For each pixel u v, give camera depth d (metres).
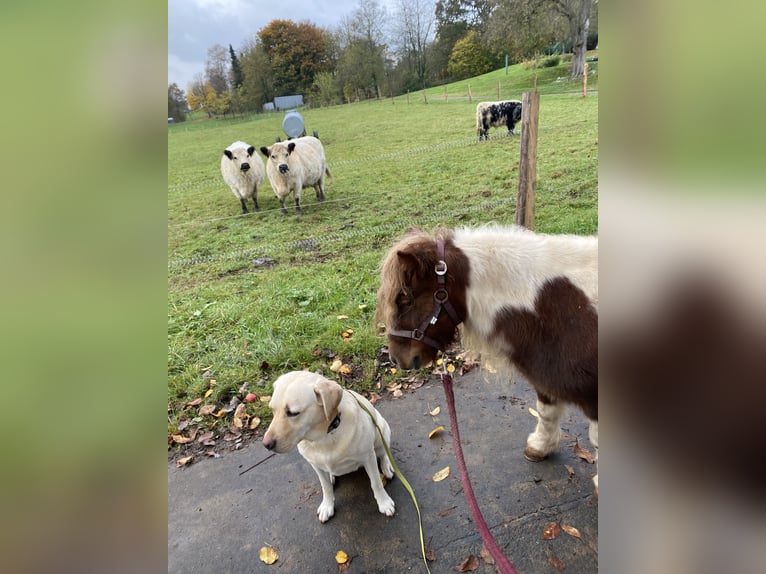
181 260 6.88
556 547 2.16
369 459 2.33
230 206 10.27
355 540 2.31
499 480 2.56
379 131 15.47
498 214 7.04
